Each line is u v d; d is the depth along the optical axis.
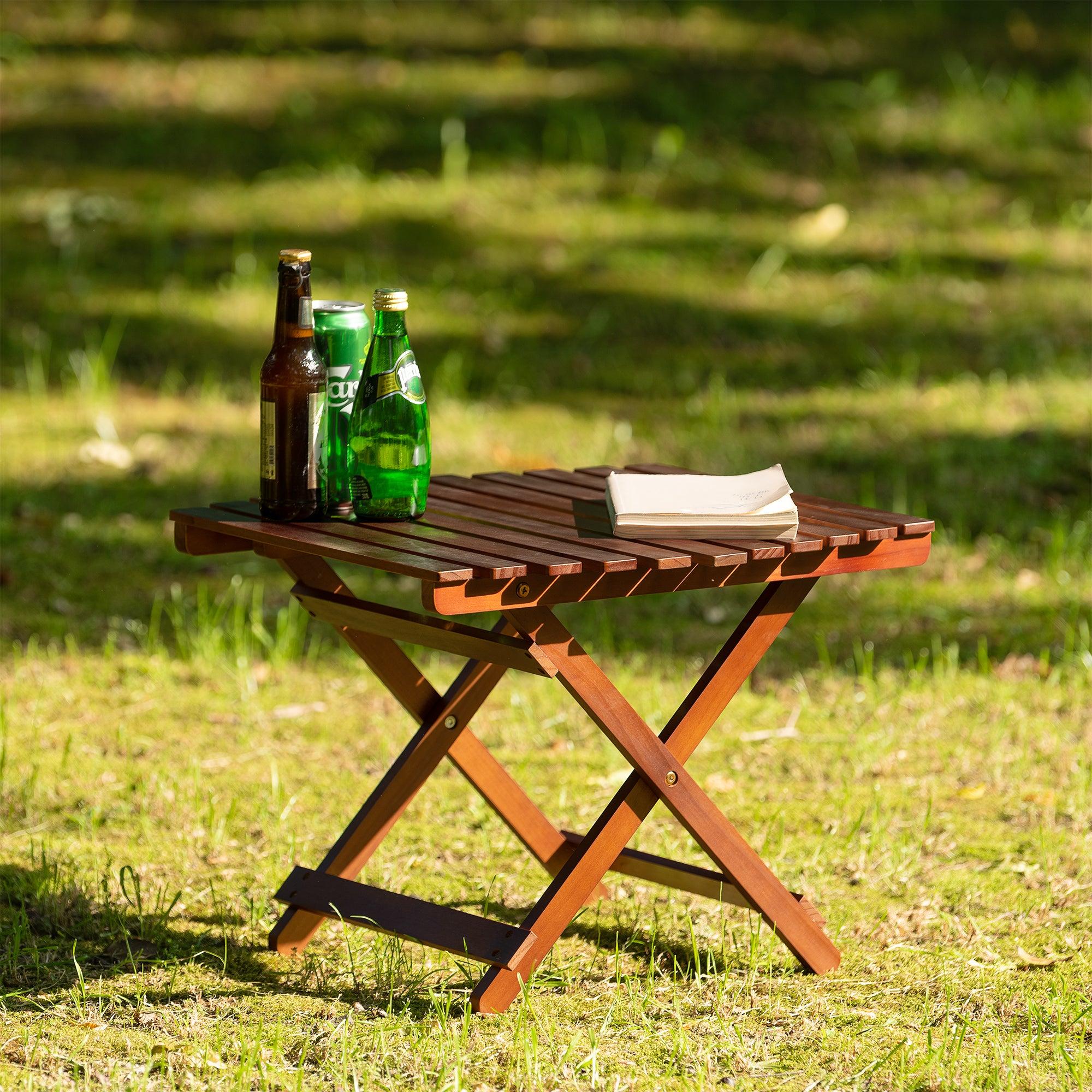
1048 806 8.57
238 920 7.27
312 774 9.04
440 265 17.73
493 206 18.89
